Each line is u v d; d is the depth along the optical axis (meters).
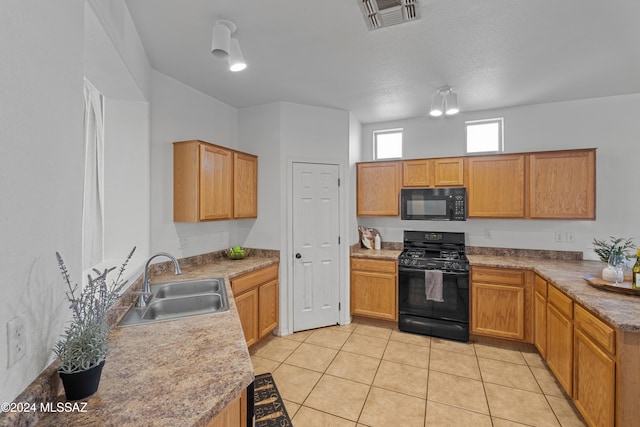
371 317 3.47
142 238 2.31
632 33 1.94
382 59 2.31
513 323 2.86
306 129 3.33
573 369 1.98
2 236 0.73
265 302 2.96
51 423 0.81
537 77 2.61
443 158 3.34
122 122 2.27
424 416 1.97
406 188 3.52
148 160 2.33
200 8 1.70
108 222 2.27
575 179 2.87
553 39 2.02
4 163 0.73
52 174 0.94
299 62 2.36
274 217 3.23
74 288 1.07
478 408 2.05
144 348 1.24
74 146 1.08
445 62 2.35
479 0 1.64
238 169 3.00
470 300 3.05
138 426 0.80
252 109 3.35
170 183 2.60
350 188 3.61
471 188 3.24
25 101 0.81
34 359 0.85
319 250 3.39
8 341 0.74
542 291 2.57
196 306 1.99
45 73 0.90
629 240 2.87
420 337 3.17
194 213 2.53
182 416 0.84
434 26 1.88
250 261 3.04
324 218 3.42
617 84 2.73
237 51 1.87
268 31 1.94
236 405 1.10
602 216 3.01
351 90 2.92
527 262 2.99
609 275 2.14
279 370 2.51
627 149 2.94
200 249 2.93
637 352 1.48
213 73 2.55
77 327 0.95
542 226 3.24
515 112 3.34
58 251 0.97
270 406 2.06
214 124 3.11
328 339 3.12
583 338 1.84
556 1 1.65
